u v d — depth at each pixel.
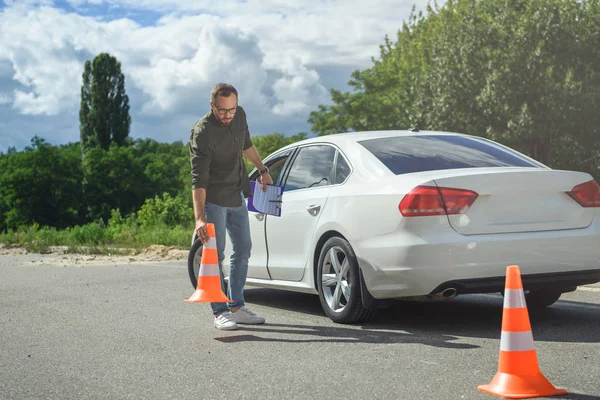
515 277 3.83
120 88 103.38
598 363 4.38
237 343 5.33
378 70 58.62
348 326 5.97
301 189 6.77
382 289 5.57
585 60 37.69
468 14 41.25
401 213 5.43
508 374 3.76
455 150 6.20
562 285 5.57
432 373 4.23
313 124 61.19
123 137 103.62
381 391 3.88
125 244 17.61
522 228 5.39
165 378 4.32
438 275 5.25
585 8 38.22
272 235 7.00
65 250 16.08
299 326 6.02
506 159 6.10
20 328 6.24
